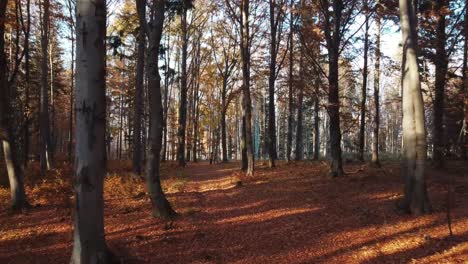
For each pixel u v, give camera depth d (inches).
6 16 498.6
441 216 385.4
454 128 1004.6
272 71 941.2
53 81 1339.8
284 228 390.6
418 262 275.3
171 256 311.6
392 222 382.0
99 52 238.1
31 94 1282.0
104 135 244.5
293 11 704.4
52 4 902.4
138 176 725.3
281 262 299.0
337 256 304.0
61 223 411.2
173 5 570.3
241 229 393.7
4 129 472.1
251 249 331.3
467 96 752.3
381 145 2655.0
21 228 393.7
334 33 655.1
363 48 901.2
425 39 702.5
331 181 623.5
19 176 479.2
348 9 754.8
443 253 285.7
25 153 914.7
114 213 457.4
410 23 410.9
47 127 949.2
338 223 395.9
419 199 404.2
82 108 237.1
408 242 318.7
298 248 329.4
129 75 1360.7
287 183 642.2
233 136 2704.2
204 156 2898.6
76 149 240.8
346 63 887.1
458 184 553.6
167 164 1275.8
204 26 1373.0
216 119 2049.7
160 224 402.9
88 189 240.4
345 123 858.8
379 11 683.4
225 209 483.8
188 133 1695.4
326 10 648.4
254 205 499.5
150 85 424.8
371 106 1472.7
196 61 1464.1
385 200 476.4
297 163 983.6
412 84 409.1
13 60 1011.3
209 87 1774.1
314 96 732.7
